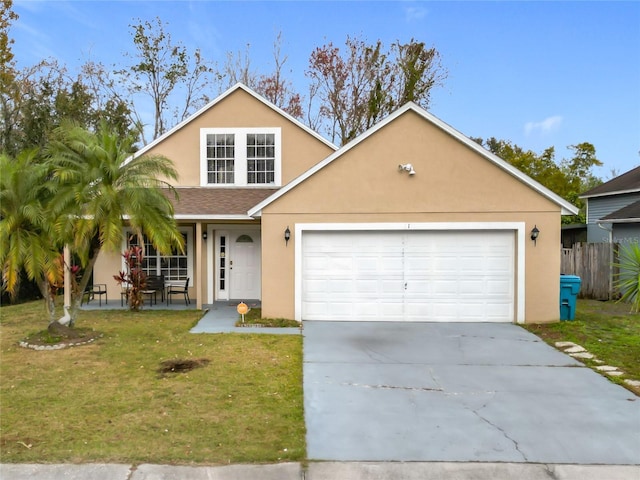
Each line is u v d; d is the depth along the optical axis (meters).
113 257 14.37
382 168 11.03
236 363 7.59
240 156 14.67
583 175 38.75
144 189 9.08
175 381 6.65
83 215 8.69
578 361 7.91
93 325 10.63
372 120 25.50
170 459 4.32
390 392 6.34
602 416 5.56
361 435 4.96
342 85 26.84
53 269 8.74
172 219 9.75
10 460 4.28
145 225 9.01
